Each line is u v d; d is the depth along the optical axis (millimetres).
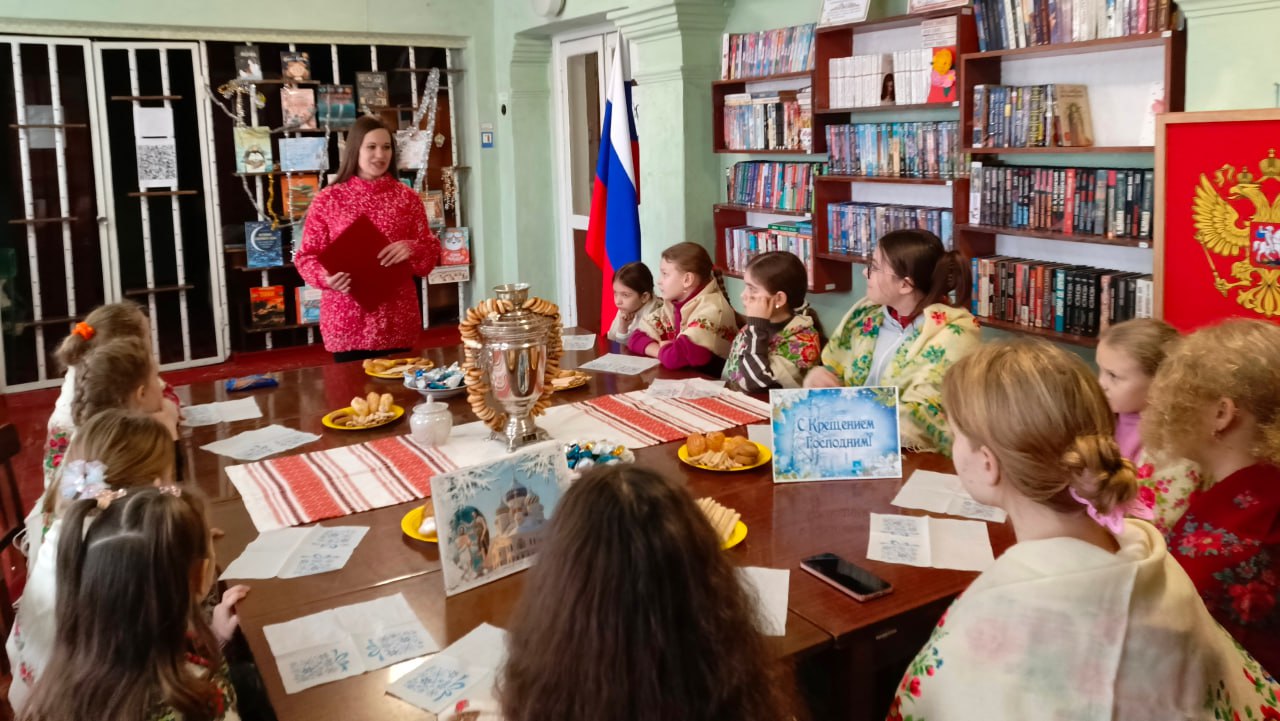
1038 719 1101
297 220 6430
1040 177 3346
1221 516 1510
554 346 2385
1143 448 1788
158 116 6055
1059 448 1124
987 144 3480
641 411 2639
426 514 1860
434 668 1367
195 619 1398
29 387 5926
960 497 1955
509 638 957
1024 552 1168
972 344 2416
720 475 2127
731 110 4750
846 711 1478
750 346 2898
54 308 5973
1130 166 3209
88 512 1355
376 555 1767
